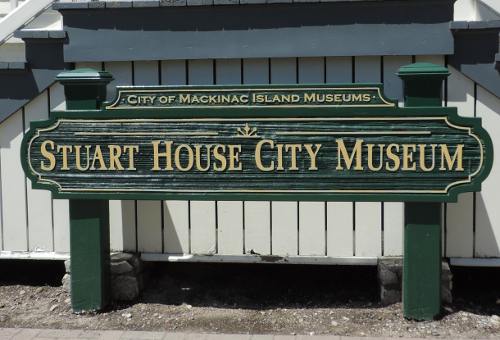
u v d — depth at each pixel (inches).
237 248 209.0
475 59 197.2
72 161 190.2
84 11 207.0
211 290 218.2
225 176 185.3
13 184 216.2
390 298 201.2
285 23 200.8
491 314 196.1
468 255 201.8
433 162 177.8
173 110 185.5
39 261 243.0
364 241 204.4
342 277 228.2
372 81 203.0
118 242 213.6
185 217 210.2
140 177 188.2
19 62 210.4
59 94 213.8
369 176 180.5
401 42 197.3
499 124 198.7
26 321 196.4
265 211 206.8
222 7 201.9
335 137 181.2
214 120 184.7
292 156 182.5
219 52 204.1
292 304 207.0
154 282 223.5
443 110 176.6
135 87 187.2
